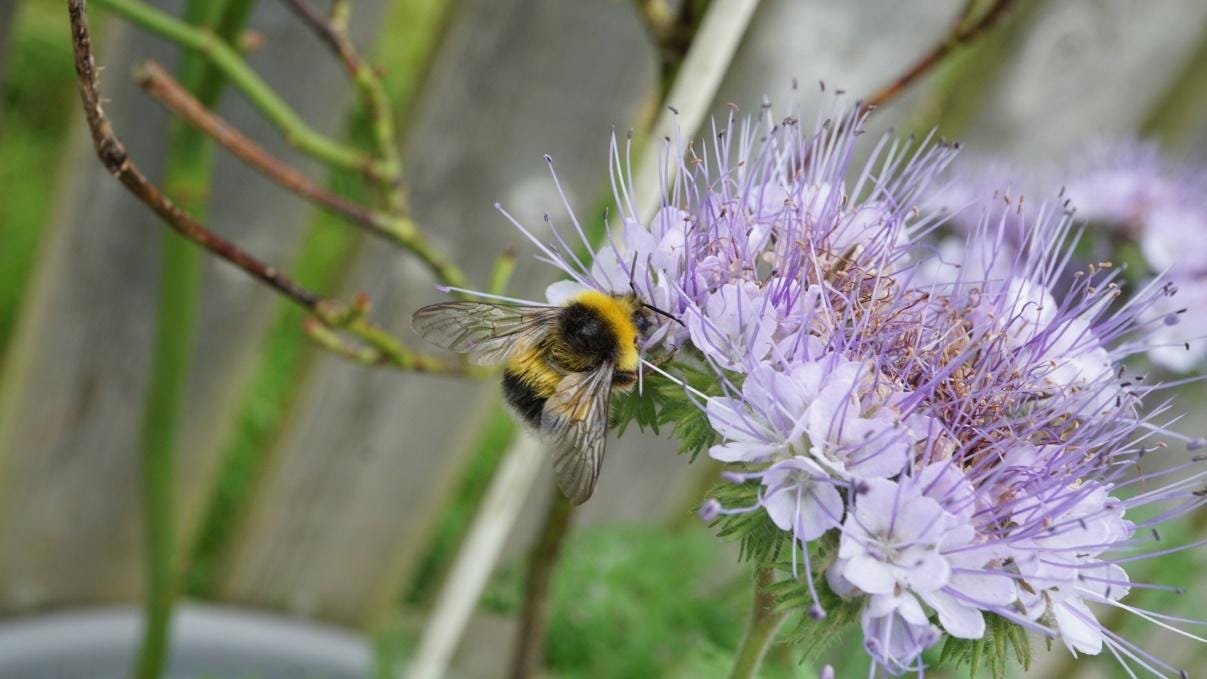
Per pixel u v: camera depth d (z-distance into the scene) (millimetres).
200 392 224
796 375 133
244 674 238
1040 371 140
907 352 137
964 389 137
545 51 210
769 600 144
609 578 212
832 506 129
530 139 214
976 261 158
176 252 183
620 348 143
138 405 225
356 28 205
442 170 214
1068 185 202
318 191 170
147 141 205
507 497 177
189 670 236
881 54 218
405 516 242
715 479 243
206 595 252
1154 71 232
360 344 223
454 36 209
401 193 173
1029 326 141
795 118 149
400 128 215
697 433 140
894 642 131
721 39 163
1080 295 175
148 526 198
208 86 178
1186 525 218
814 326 138
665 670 211
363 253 219
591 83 212
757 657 145
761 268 145
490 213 217
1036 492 133
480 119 213
